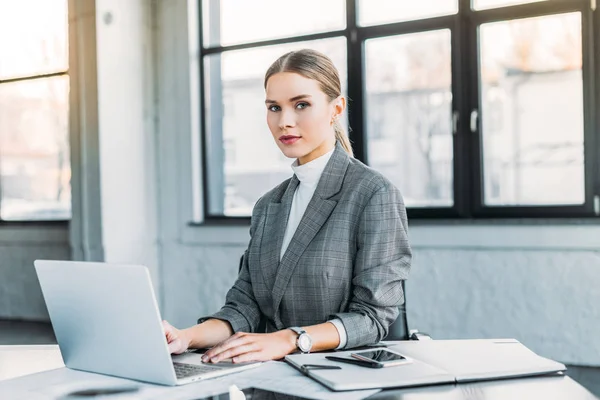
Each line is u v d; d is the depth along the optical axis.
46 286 1.38
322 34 4.68
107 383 1.28
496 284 4.06
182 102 5.19
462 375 1.22
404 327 1.79
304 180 1.72
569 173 3.97
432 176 4.36
